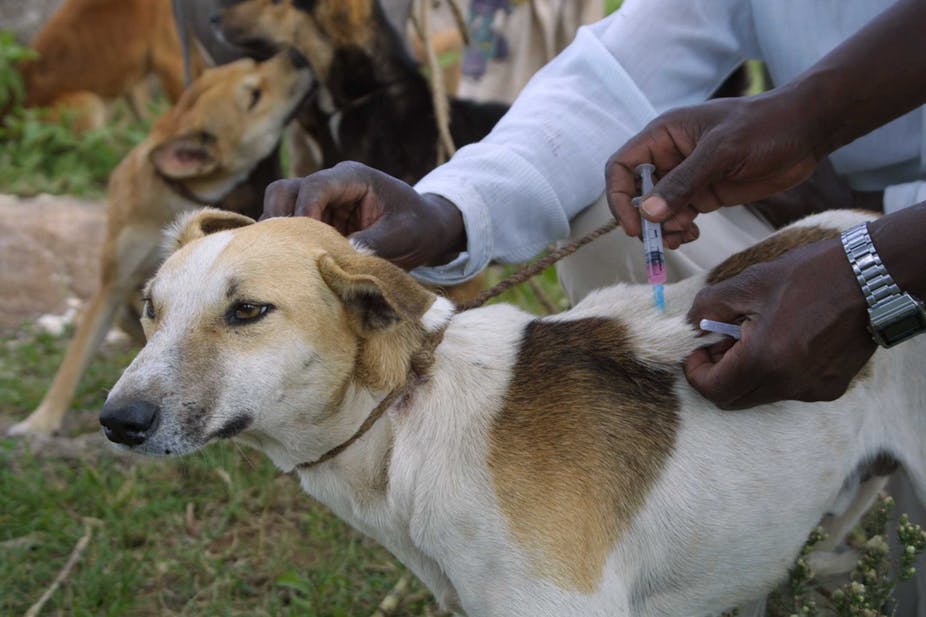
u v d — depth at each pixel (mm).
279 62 4551
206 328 2129
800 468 2428
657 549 2377
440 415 2270
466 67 5102
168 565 3303
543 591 2203
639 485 2320
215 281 2133
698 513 2361
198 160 4457
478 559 2240
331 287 2158
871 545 2664
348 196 2482
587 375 2355
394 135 4539
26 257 5359
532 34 5012
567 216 2910
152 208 4449
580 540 2225
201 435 2102
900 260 2035
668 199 2295
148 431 2061
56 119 6754
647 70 2969
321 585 3193
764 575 2535
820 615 3004
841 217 2604
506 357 2359
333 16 4438
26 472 3729
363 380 2240
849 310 2068
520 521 2209
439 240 2625
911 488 2662
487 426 2270
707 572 2453
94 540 3408
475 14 5023
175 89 7062
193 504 3641
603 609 2248
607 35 3010
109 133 6586
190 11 5117
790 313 2080
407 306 2109
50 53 6898
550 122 2875
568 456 2264
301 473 2385
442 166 2848
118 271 4430
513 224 2805
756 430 2395
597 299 2578
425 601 3170
